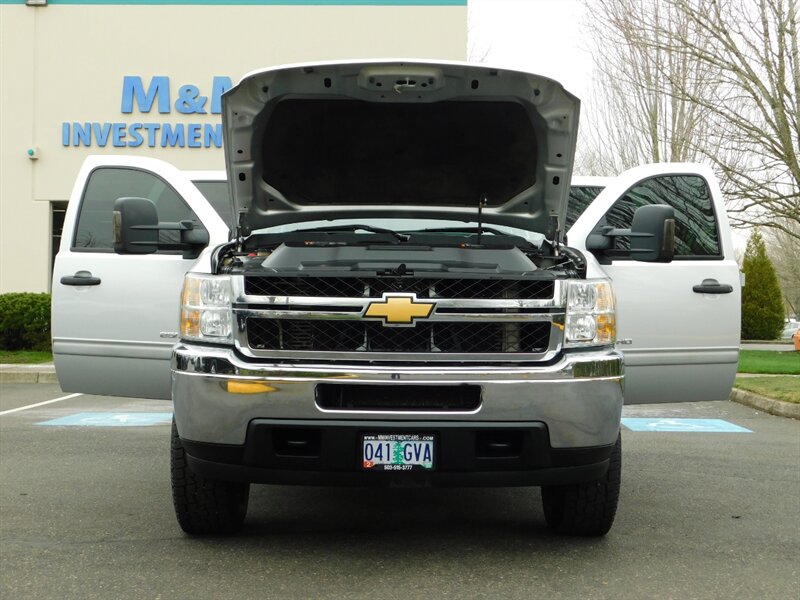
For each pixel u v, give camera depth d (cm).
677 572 429
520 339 432
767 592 402
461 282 431
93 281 614
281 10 1912
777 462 732
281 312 422
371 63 449
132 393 615
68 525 509
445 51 1905
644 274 597
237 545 469
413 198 523
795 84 1752
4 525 509
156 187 634
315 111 479
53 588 400
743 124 1808
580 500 470
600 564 440
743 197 1853
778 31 1750
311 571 425
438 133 489
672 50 1817
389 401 421
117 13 1909
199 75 1909
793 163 1766
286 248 473
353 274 424
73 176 1909
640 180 620
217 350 429
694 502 583
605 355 435
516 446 424
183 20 1909
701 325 604
